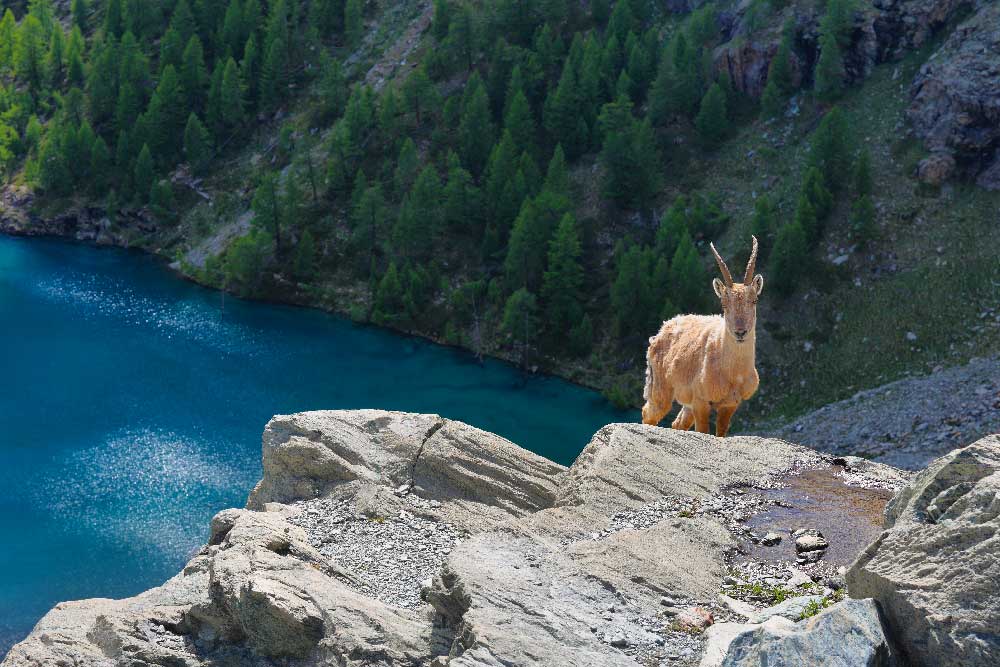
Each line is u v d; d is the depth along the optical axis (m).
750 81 104.75
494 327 95.38
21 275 106.00
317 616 18.19
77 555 57.34
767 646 13.80
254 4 131.88
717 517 19.98
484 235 103.31
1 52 145.00
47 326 93.31
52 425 73.94
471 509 22.31
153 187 116.06
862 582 14.95
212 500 64.06
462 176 103.50
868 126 95.94
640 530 19.25
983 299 81.50
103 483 65.75
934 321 81.69
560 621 16.23
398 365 91.19
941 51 92.56
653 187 99.12
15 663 18.97
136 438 72.75
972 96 87.31
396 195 108.75
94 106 130.25
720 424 23.20
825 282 87.19
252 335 94.88
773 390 83.31
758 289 21.28
